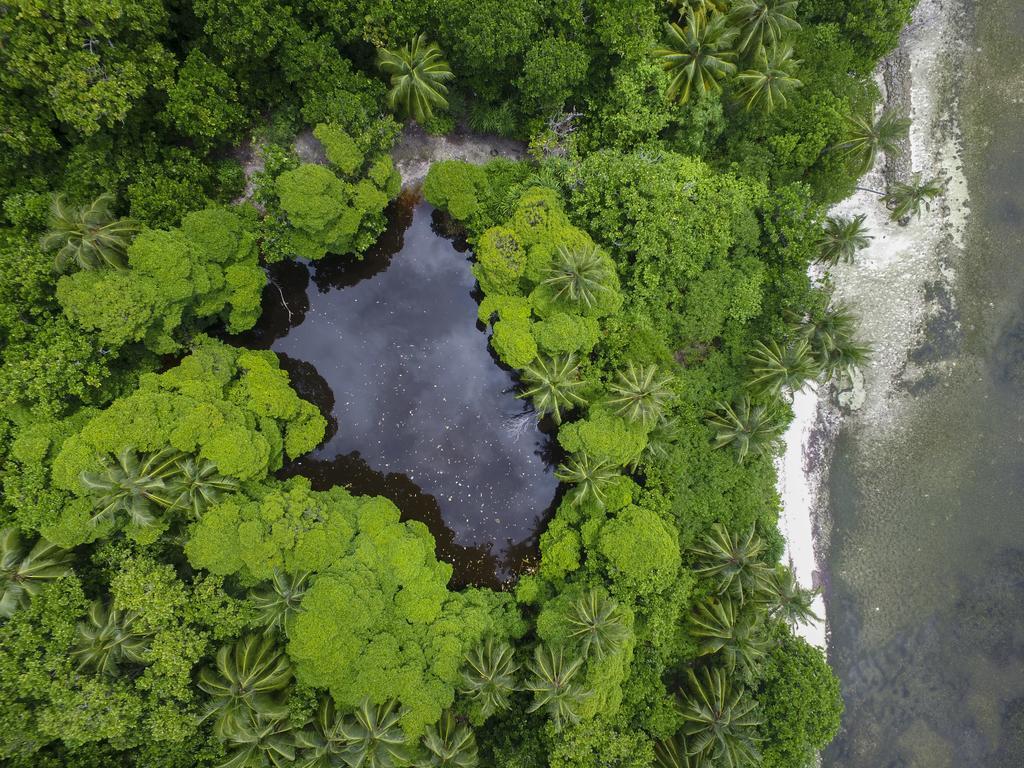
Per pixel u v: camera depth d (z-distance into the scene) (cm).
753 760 2139
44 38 1748
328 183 2253
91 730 1688
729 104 2600
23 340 1875
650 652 2283
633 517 2206
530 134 2598
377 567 2208
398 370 2702
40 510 1750
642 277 2459
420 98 2297
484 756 2222
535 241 2306
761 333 2620
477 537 2684
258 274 2367
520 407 2731
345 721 2005
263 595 2017
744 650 2208
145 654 1788
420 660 2122
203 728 1936
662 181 2317
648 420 2225
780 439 2697
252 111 2441
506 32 2111
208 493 1955
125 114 2030
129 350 2148
